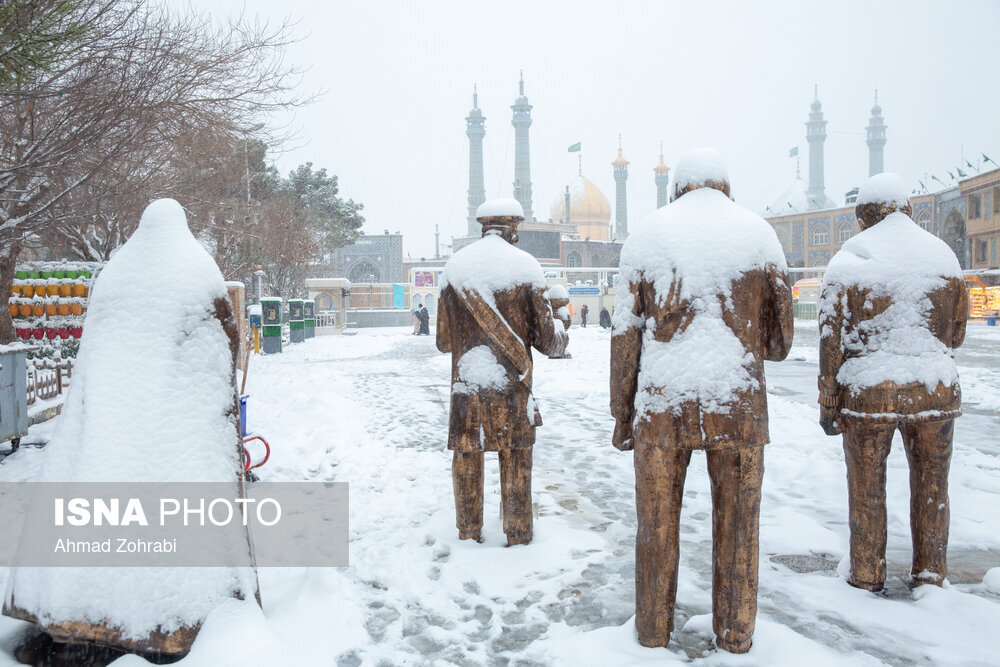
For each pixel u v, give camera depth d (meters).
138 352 3.47
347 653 3.45
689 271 3.32
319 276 47.84
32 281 16.42
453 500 6.08
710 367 3.24
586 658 3.33
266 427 9.74
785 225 74.50
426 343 30.34
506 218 4.95
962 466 6.80
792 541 4.96
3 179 9.98
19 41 8.12
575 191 119.31
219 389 3.58
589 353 21.58
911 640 3.48
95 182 11.69
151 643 3.16
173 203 3.85
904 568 4.42
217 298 3.67
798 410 10.26
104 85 10.32
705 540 5.07
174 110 11.59
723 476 3.31
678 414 3.26
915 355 3.88
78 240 17.70
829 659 3.23
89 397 3.39
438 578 4.43
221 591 3.34
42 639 3.50
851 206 67.56
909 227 4.09
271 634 3.30
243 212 20.67
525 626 3.74
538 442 8.63
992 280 40.88
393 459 7.63
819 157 135.00
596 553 4.79
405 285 51.97
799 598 3.99
